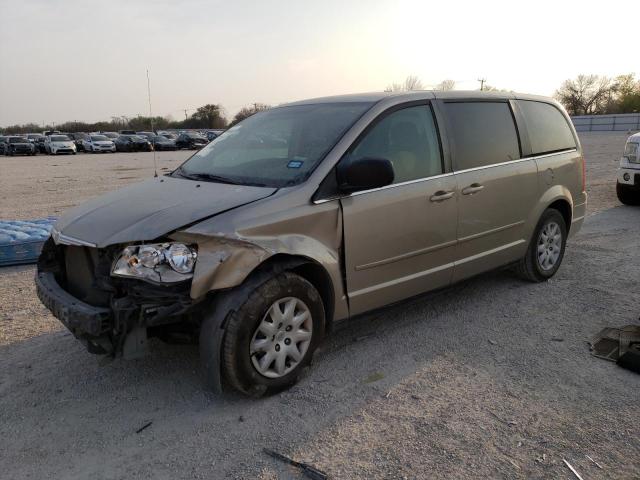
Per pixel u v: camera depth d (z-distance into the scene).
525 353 4.05
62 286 3.68
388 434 3.08
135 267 3.13
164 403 3.44
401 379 3.69
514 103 5.22
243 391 3.35
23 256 6.62
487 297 5.24
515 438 3.02
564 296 5.23
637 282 5.61
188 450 2.97
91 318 3.08
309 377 3.73
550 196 5.41
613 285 5.52
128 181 17.69
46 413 3.35
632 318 4.67
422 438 3.04
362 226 3.79
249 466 2.83
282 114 4.61
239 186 3.73
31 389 3.63
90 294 3.38
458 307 4.99
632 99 84.06
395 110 4.17
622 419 3.18
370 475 2.74
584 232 8.02
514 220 5.05
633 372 3.74
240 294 3.23
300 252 3.44
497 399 3.42
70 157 36.78
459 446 2.96
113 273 3.19
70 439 3.09
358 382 3.66
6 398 3.53
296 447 2.98
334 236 3.66
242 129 4.75
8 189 15.56
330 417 3.26
